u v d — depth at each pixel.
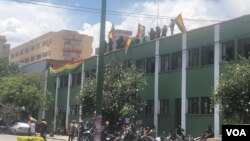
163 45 34.78
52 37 101.12
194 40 31.39
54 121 54.41
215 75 28.78
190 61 31.81
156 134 34.38
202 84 30.09
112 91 32.53
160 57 35.16
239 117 20.89
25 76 57.03
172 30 36.00
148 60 36.66
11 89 54.41
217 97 21.47
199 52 30.88
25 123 46.69
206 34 30.25
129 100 32.50
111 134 29.64
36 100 54.28
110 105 31.91
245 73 20.64
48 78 58.12
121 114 31.84
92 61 45.75
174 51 33.41
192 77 31.22
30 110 54.25
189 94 31.34
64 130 50.19
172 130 30.73
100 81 18.67
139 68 37.44
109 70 33.59
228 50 28.30
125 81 32.88
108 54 41.59
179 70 32.66
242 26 27.16
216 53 28.98
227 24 28.41
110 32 41.69
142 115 36.44
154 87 35.41
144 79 33.66
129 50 38.78
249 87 20.39
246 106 20.33
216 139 20.61
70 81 51.16
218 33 29.06
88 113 33.53
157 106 34.75
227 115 21.08
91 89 33.44
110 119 32.00
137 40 38.47
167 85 33.91
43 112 57.81
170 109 33.28
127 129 27.53
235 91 20.62
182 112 31.81
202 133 29.45
